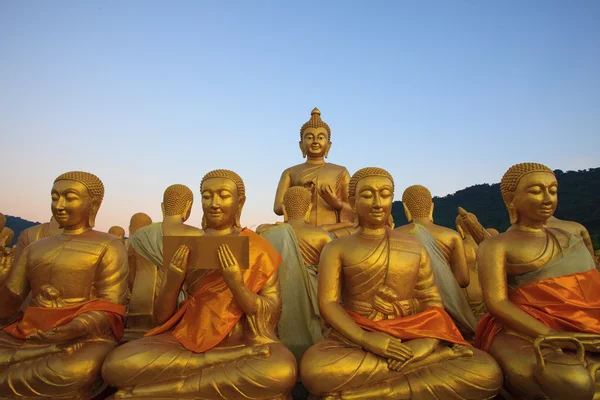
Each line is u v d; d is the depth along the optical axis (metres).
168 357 4.80
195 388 4.69
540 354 4.34
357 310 5.47
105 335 5.52
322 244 7.75
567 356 4.28
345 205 10.04
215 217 5.99
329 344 5.06
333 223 9.78
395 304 5.38
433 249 7.13
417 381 4.66
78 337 5.24
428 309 5.39
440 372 4.69
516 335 5.12
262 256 5.75
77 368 4.91
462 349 4.88
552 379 4.14
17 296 5.84
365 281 5.47
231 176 6.14
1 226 8.72
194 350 4.93
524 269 5.36
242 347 5.03
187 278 5.84
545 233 5.60
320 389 4.70
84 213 5.98
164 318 5.51
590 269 5.30
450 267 7.53
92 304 5.55
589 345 4.65
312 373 4.71
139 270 7.11
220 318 5.23
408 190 8.26
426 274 5.70
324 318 5.37
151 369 4.74
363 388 4.69
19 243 8.50
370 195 5.61
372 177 5.66
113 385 4.88
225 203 5.98
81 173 6.08
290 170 11.09
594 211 40.34
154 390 4.70
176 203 7.38
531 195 5.48
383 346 4.73
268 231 7.38
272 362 4.75
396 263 5.46
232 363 4.82
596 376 4.59
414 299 5.61
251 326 5.23
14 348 5.22
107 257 5.86
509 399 5.03
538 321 4.97
